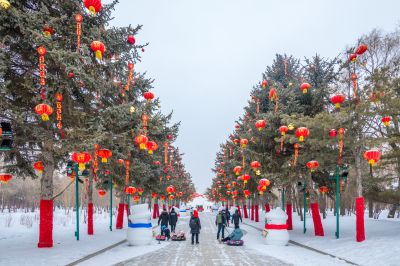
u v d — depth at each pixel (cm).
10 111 1132
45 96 1169
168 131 2161
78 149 1212
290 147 2022
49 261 1068
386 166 1792
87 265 1070
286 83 2725
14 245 1473
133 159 2102
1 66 1010
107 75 1454
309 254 1349
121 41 1403
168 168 3328
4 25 1095
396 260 1040
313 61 2128
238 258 1242
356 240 1484
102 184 2467
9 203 5894
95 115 1462
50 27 1148
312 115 2012
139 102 1702
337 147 1728
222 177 4638
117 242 1656
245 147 2066
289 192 2350
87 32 1289
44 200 1407
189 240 1905
